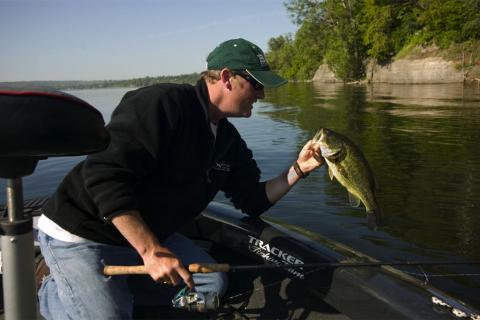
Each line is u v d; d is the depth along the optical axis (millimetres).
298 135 11430
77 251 2088
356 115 15234
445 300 2197
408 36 37875
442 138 10234
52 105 1258
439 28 34188
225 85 2248
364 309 2311
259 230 2850
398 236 4887
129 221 1894
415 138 10398
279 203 5961
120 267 1979
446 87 28359
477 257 4379
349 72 44625
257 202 2850
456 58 32656
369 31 39875
